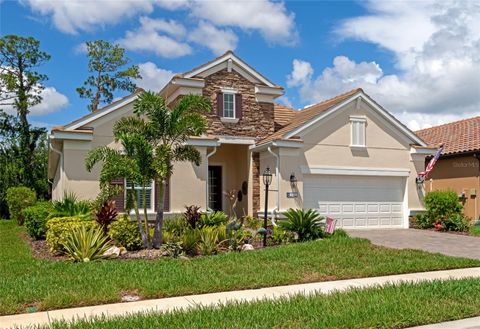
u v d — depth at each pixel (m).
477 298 7.76
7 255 13.07
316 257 11.61
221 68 20.56
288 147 18.98
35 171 34.09
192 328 6.17
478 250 13.99
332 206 19.86
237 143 20.42
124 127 13.31
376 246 13.49
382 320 6.49
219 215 16.22
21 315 7.09
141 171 12.79
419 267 10.70
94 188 16.70
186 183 17.94
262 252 12.30
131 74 40.50
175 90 20.34
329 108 19.80
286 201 18.91
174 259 11.60
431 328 6.43
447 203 19.81
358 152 20.33
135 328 6.21
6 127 35.16
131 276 9.40
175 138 13.54
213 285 8.77
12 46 35.22
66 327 6.29
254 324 6.30
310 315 6.73
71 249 11.80
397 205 21.14
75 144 16.62
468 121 27.16
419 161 21.48
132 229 13.44
